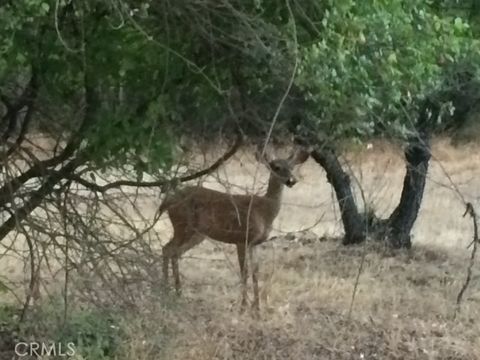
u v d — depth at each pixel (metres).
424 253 13.11
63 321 6.96
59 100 6.48
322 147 6.14
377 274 11.41
